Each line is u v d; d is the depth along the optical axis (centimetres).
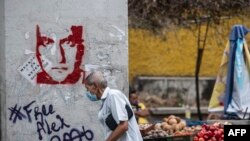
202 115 2398
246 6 1742
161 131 1266
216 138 1212
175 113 2356
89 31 1167
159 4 1730
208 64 2405
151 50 2367
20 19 1140
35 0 1146
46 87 1151
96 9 1170
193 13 1772
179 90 2398
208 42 2266
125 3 1181
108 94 998
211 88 2417
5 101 1140
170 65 2391
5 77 1137
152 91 2375
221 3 1736
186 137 1236
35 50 1146
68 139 1158
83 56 1164
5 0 1134
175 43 2384
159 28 1842
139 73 2361
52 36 1152
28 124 1145
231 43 1423
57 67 1154
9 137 1141
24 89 1144
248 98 1402
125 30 1181
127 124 990
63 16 1157
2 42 1142
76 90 1161
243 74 1403
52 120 1153
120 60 1179
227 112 1409
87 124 1164
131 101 1736
